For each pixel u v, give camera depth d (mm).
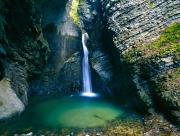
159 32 24062
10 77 22562
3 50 21688
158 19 24953
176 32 23031
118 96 25109
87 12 32438
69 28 30391
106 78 26984
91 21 31969
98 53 29047
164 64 21250
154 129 18188
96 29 30578
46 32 27984
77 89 28438
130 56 23594
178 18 24172
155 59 21859
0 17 21531
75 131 18500
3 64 21969
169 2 25312
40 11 25797
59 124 19703
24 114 21609
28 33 24109
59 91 27656
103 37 29281
